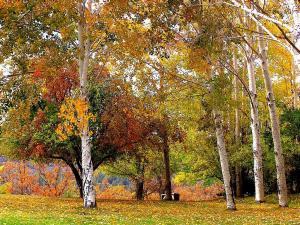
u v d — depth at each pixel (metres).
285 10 17.41
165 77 27.38
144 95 31.17
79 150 33.09
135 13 22.67
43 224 14.17
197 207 28.30
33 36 21.33
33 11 20.38
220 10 20.50
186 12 20.70
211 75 25.17
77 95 30.20
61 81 30.47
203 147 40.31
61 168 65.62
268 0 21.09
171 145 43.81
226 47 25.64
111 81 31.95
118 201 34.09
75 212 20.78
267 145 36.19
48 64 23.11
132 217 19.00
